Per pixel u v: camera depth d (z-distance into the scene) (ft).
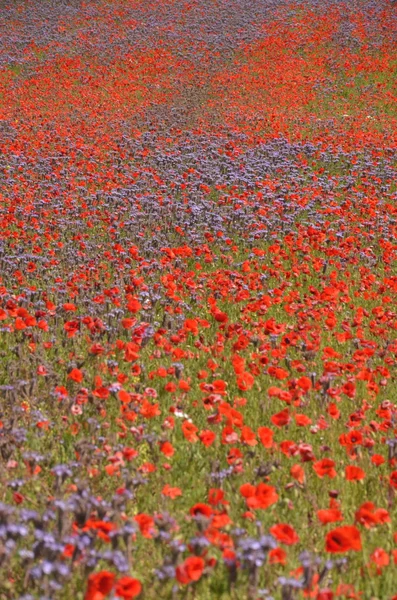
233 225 60.59
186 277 43.09
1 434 24.16
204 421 27.84
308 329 37.17
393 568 19.56
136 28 189.57
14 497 19.97
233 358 28.40
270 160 85.10
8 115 110.22
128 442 25.67
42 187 70.44
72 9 209.97
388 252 50.90
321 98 124.67
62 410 27.17
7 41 175.83
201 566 15.23
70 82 140.77
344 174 82.17
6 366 31.32
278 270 47.65
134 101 124.16
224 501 20.27
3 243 51.06
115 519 18.19
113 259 47.91
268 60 154.40
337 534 16.58
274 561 16.76
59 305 37.29
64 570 14.76
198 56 160.35
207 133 99.14
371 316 41.75
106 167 81.15
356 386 31.99
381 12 186.70
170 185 71.97
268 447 23.02
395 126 105.60
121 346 30.42
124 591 14.42
